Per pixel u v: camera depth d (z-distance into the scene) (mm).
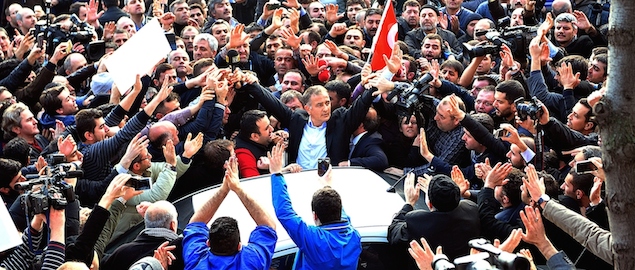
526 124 7422
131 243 5730
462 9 12750
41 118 8750
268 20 11867
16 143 7711
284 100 8484
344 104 8508
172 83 9062
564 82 8547
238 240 5156
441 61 10484
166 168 6809
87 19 12508
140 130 7383
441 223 5684
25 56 11195
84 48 10758
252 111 7617
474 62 9164
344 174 6668
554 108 8469
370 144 7746
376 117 7922
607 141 3385
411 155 7965
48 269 5199
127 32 11062
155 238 5695
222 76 7934
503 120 8141
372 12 11516
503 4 13133
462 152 7715
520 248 6016
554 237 5996
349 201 6164
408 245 5672
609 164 3391
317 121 7840
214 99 7840
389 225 5820
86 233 5320
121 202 6219
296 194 6297
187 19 12664
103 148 7258
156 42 8086
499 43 8906
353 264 5414
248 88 8062
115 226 6203
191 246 5254
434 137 8000
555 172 7340
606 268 5949
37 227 5613
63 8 14547
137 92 7969
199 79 8688
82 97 9766
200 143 7117
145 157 6898
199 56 10141
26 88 9461
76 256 5277
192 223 5438
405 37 11617
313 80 9531
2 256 5711
